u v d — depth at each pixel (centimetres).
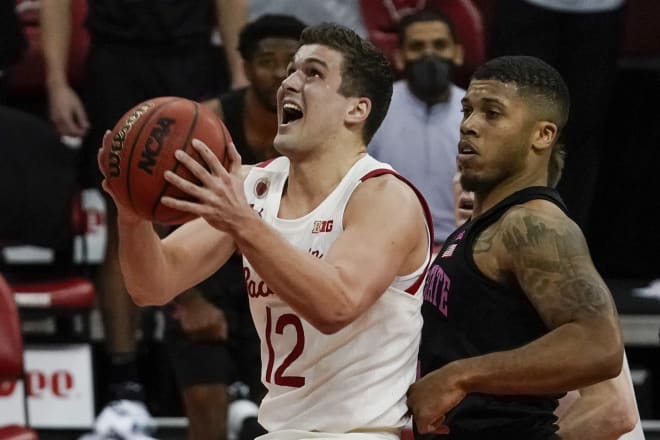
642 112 1681
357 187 771
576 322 732
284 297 702
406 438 890
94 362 1567
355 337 773
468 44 1579
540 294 747
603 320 731
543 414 791
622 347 733
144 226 767
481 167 800
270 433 789
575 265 747
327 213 771
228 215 686
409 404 763
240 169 716
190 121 714
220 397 1302
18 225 1477
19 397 1346
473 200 898
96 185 1498
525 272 755
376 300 741
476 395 789
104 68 1482
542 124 800
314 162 784
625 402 811
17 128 1490
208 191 688
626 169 1680
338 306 707
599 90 1573
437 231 1436
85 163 1564
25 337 1518
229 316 1298
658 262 1680
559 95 805
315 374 776
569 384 731
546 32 1566
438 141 1439
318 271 701
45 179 1492
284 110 789
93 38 1492
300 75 782
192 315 1280
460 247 792
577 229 767
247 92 1272
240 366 1316
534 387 734
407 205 761
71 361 1471
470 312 779
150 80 1480
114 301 1454
